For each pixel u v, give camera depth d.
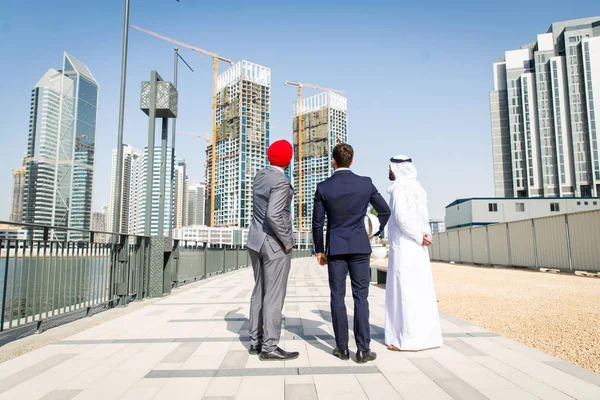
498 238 19.50
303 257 46.78
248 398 2.48
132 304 6.91
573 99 101.94
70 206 103.19
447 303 6.92
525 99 110.06
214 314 5.83
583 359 3.42
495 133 120.25
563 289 8.84
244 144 121.94
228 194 123.38
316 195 3.46
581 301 6.89
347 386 2.70
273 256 3.41
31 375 2.99
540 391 2.58
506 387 2.66
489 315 5.69
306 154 151.88
